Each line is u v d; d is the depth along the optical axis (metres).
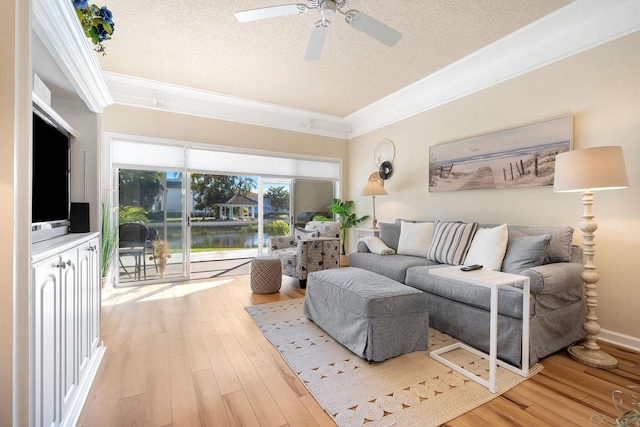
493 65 3.16
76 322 1.48
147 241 3.94
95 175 2.01
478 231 2.72
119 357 1.98
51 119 1.53
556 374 1.81
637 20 2.17
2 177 0.92
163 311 2.89
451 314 2.33
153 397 1.56
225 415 1.43
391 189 4.62
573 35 2.52
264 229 4.97
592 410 1.47
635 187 2.18
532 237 2.29
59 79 1.66
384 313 1.95
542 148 2.70
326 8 1.81
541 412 1.46
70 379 1.39
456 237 2.94
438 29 2.62
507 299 1.91
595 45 2.39
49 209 1.54
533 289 1.86
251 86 3.85
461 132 3.52
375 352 1.89
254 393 1.61
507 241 2.45
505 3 2.28
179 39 2.78
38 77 1.50
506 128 3.03
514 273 2.21
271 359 1.98
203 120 4.29
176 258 4.10
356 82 3.72
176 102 4.09
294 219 5.18
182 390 1.63
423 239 3.37
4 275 0.91
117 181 3.76
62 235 1.75
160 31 2.65
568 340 2.10
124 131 3.77
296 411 1.47
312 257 3.77
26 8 0.97
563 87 2.59
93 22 1.53
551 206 2.68
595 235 2.38
